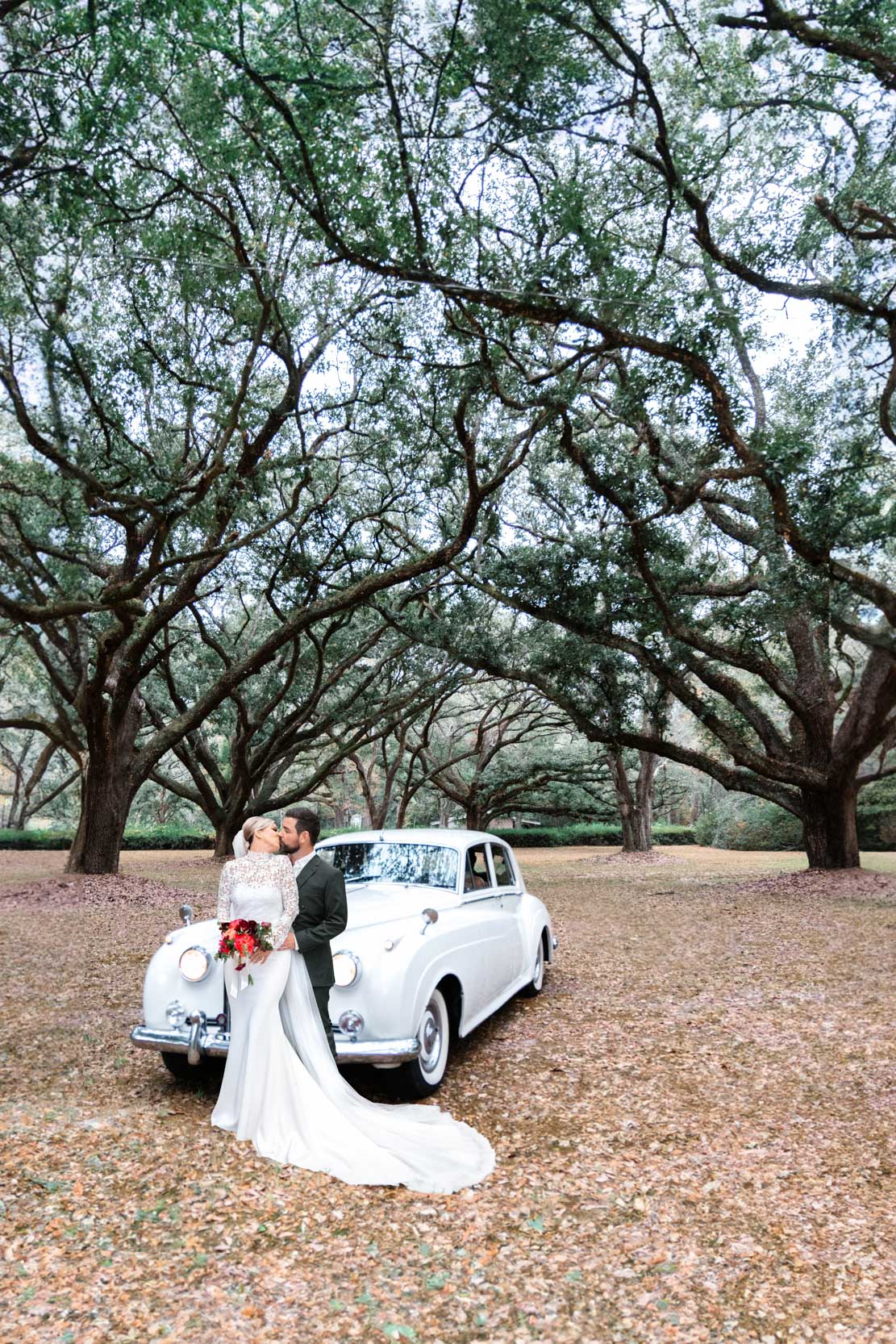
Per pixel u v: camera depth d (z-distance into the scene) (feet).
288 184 27.50
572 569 54.85
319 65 25.64
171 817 153.99
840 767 55.01
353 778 157.58
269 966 14.71
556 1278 10.59
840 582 44.65
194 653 84.58
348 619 65.92
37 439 35.78
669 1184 13.30
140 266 40.11
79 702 55.47
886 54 27.96
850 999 25.44
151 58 26.40
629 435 49.14
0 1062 19.16
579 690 60.39
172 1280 10.22
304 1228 11.60
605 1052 20.59
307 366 45.42
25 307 35.50
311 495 59.98
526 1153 14.53
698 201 32.63
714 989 27.35
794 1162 14.19
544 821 145.69
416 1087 16.87
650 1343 9.34
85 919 42.16
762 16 28.84
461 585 62.49
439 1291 10.24
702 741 109.29
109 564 54.95
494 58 25.80
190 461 54.65
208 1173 13.11
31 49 28.43
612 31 26.32
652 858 95.96
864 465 41.34
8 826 120.67
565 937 38.78
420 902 20.08
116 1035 21.70
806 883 53.11
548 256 28.71
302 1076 14.44
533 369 40.14
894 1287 10.50
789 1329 9.62
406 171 26.20
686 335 30.68
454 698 134.00
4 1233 11.04
